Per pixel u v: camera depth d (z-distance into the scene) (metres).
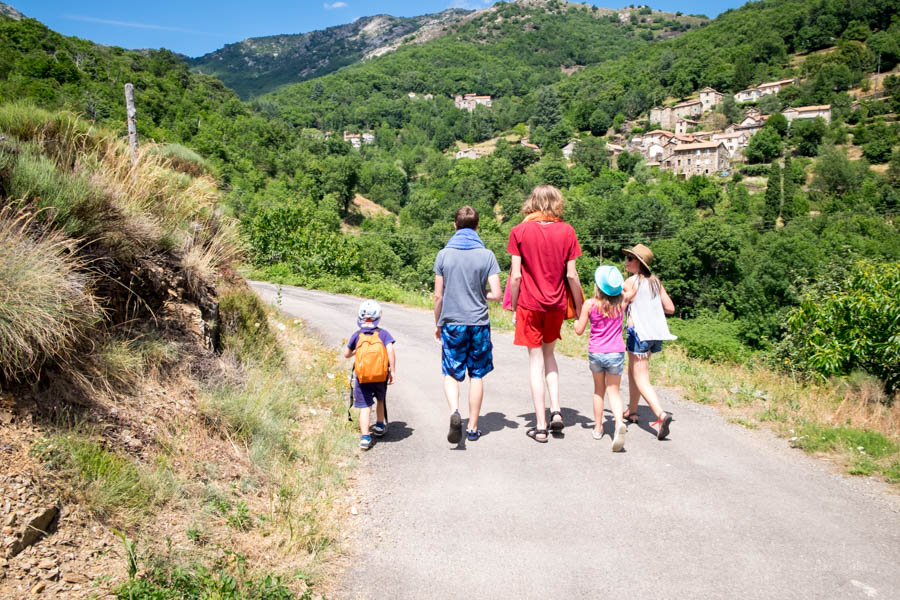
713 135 181.00
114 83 114.50
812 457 4.82
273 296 17.05
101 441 3.69
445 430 5.67
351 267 26.42
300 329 10.70
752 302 48.91
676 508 3.89
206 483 3.96
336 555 3.46
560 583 3.09
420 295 20.98
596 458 4.78
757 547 3.37
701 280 64.75
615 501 4.01
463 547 3.51
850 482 4.30
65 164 5.68
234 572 3.11
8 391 3.51
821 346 8.16
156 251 5.90
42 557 2.76
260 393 5.65
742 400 6.46
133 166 7.02
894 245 60.03
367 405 5.29
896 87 172.38
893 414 5.83
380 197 166.12
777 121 169.50
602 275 4.85
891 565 3.15
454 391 4.91
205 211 8.70
